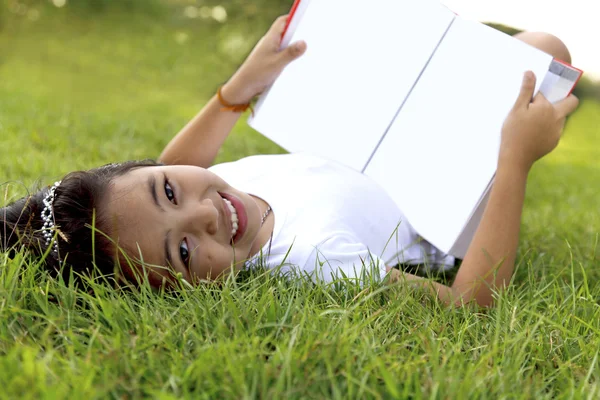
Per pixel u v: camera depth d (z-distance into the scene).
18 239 1.47
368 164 1.72
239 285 1.43
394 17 1.67
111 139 3.41
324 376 1.00
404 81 1.67
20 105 4.14
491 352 1.07
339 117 1.73
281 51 1.77
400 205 1.69
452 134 1.64
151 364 1.02
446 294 1.52
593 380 1.11
